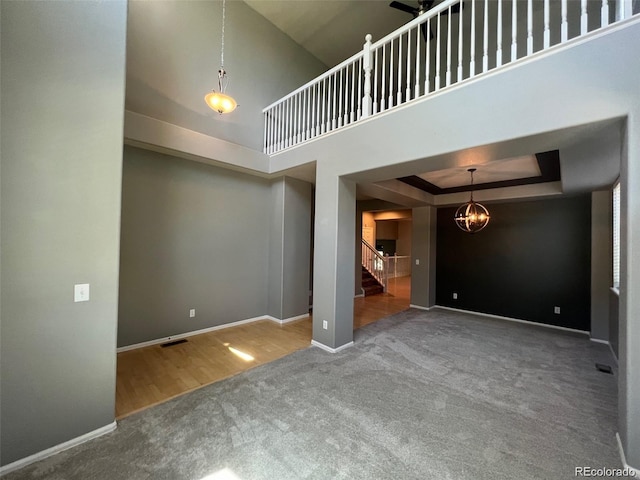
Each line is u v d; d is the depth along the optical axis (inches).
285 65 206.8
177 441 76.6
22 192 68.0
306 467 68.2
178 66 151.6
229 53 173.8
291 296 202.1
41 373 70.7
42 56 70.3
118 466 68.1
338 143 140.1
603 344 157.2
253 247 197.2
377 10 185.6
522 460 71.3
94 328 78.8
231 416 88.0
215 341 156.5
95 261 79.0
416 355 138.8
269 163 186.9
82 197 76.7
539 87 82.4
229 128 173.3
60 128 73.1
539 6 162.9
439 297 250.2
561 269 192.1
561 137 85.4
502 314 215.2
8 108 65.9
